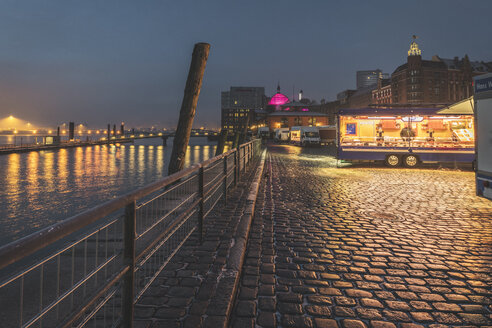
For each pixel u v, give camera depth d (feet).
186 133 25.40
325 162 58.90
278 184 32.45
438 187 31.07
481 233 16.37
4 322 6.74
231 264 10.85
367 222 18.49
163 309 7.97
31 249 3.24
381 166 51.67
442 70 326.44
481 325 8.26
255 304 9.06
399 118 51.75
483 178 19.79
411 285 10.50
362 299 9.51
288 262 12.41
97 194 68.59
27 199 62.44
